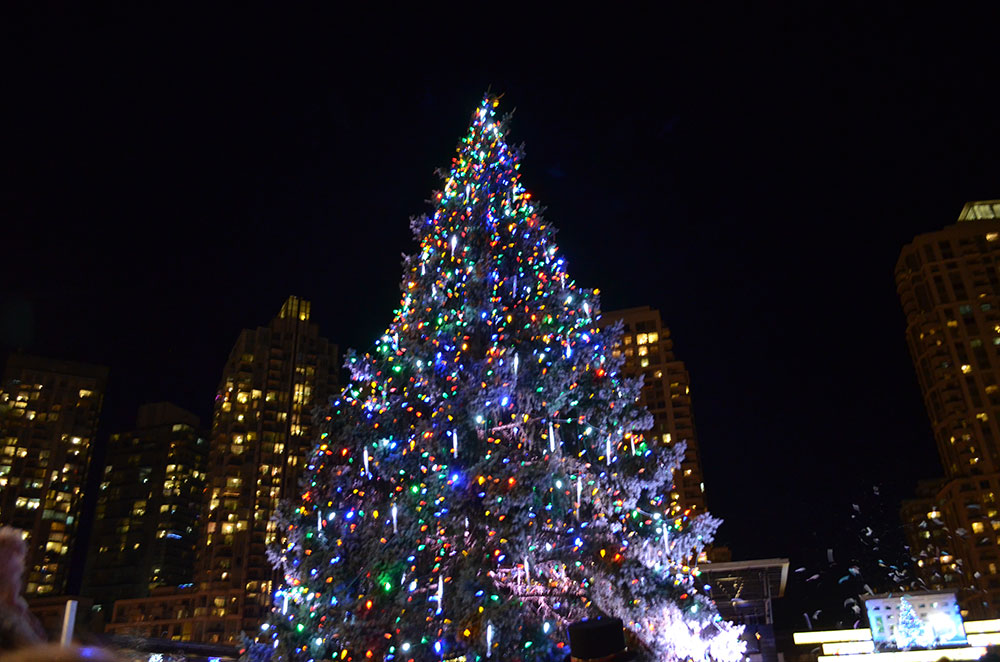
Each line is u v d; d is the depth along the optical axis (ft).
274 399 468.34
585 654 27.66
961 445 399.24
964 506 384.27
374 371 58.13
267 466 445.78
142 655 14.56
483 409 52.75
